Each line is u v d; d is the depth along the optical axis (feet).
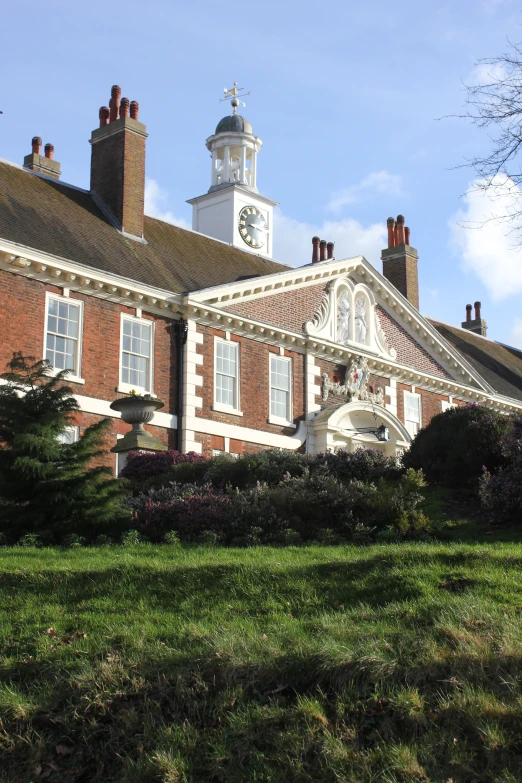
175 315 104.32
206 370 105.81
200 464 81.00
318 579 43.93
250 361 111.86
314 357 120.47
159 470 81.82
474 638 34.94
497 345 186.19
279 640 36.37
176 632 38.14
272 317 115.34
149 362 100.83
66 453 61.21
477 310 194.29
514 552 47.50
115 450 86.28
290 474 78.79
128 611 41.45
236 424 108.27
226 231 173.88
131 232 108.06
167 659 35.68
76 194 108.27
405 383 135.03
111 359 96.68
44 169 124.98
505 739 29.58
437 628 35.94
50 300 92.22
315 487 69.46
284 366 116.98
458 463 75.20
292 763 29.96
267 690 33.53
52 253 93.04
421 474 73.72
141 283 98.89
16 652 38.01
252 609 41.09
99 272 94.84
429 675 32.86
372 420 124.67
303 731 31.07
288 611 40.73
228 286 108.06
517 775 28.37
